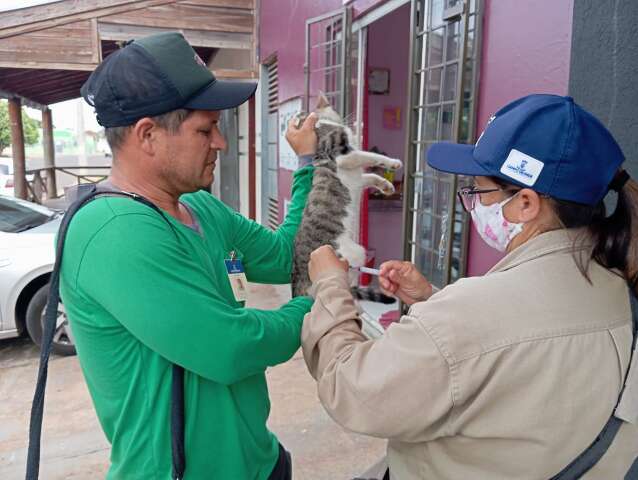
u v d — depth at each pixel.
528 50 2.31
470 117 2.72
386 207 5.86
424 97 3.41
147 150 1.20
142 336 1.10
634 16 1.76
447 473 1.08
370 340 1.17
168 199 1.29
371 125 5.88
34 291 4.58
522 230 1.08
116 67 1.15
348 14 4.26
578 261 1.00
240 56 8.98
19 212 5.19
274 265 1.77
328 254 1.40
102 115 1.18
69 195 1.34
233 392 1.31
